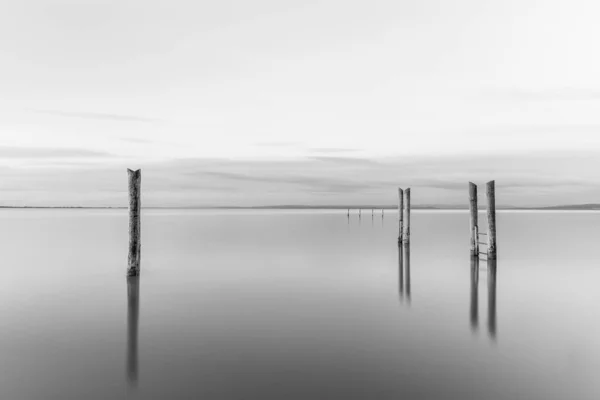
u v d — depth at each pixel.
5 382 6.54
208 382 6.55
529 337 8.78
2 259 20.55
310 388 6.35
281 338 8.66
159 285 14.22
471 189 19.92
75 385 6.45
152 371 6.95
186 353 7.79
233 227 48.44
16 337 8.70
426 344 8.33
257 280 15.24
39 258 20.86
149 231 40.81
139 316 10.34
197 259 20.62
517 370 7.04
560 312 10.88
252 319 10.10
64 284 14.34
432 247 26.28
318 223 60.47
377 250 24.59
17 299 12.16
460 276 16.05
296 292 13.19
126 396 6.10
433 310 11.03
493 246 18.47
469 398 6.06
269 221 67.88
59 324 9.65
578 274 16.45
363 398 6.05
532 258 20.91
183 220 71.06
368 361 7.41
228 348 8.06
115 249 24.70
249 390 6.29
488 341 8.52
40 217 83.19
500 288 13.81
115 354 7.73
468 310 11.05
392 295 12.78
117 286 14.08
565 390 6.32
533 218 83.12
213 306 11.41
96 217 83.44
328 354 7.75
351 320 10.05
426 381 6.61
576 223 57.91
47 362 7.34
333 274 16.47
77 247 25.73
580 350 8.01
